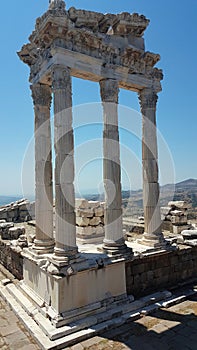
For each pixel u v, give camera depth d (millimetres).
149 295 10586
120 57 10977
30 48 10906
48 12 8719
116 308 9336
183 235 13414
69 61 9484
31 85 11508
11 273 13648
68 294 8578
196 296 11023
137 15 11109
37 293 9820
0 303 10523
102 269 9445
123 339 7914
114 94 10672
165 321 8938
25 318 8891
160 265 11602
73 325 8180
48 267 8820
